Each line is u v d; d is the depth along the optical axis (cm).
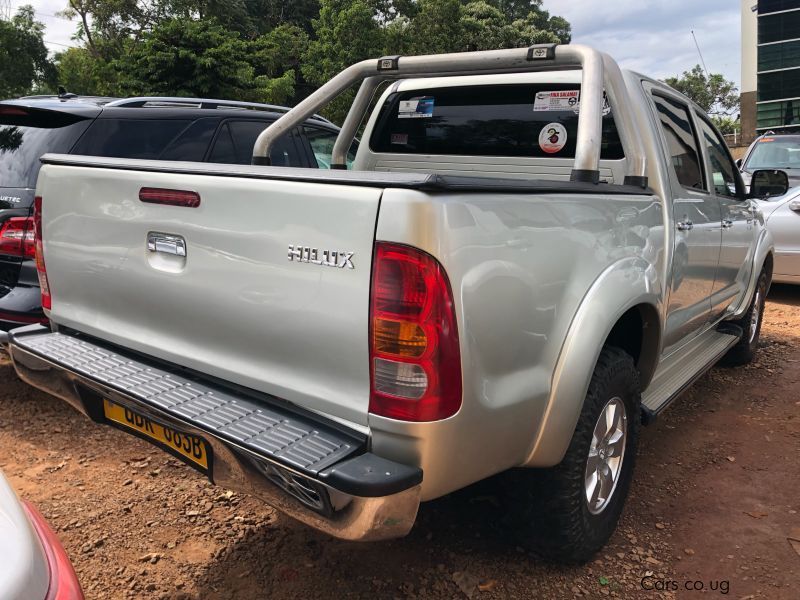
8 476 329
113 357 257
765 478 349
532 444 225
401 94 400
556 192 230
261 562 269
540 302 218
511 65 307
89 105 454
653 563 275
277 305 205
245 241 211
